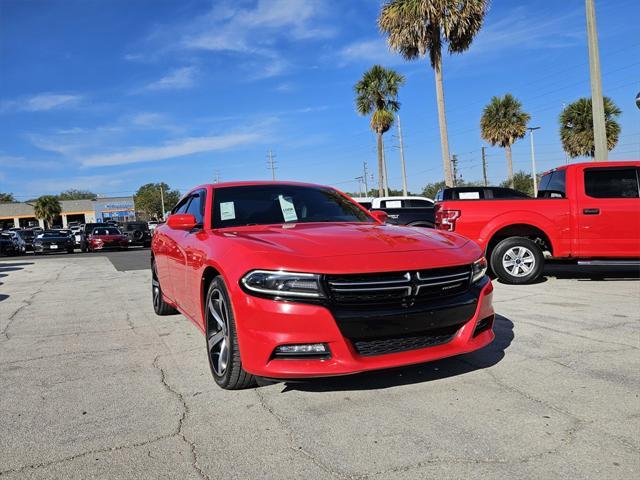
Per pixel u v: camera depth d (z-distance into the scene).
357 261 3.13
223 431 2.91
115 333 5.48
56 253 28.86
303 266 3.06
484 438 2.70
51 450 2.75
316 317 2.99
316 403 3.24
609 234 7.48
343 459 2.54
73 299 8.10
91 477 2.46
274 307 3.04
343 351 3.02
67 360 4.47
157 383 3.78
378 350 3.14
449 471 2.38
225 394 3.49
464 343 3.33
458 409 3.07
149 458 2.63
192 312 4.44
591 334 4.70
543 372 3.68
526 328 4.96
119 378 3.92
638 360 3.93
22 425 3.08
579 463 2.42
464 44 19.55
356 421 2.96
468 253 3.54
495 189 12.84
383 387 3.46
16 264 17.23
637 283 7.77
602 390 3.32
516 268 7.79
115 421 3.10
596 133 11.68
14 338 5.38
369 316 3.03
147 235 30.69
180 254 4.77
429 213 15.30
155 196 94.44
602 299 6.45
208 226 4.37
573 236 7.57
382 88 30.83
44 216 70.62
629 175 7.55
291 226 4.15
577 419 2.89
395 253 3.27
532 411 3.02
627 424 2.82
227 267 3.34
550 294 6.88
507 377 3.59
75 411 3.28
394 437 2.74
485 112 40.25
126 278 11.02
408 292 3.13
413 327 3.13
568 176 7.73
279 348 3.04
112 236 27.59
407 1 19.06
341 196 5.21
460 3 18.52
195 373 3.99
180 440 2.82
